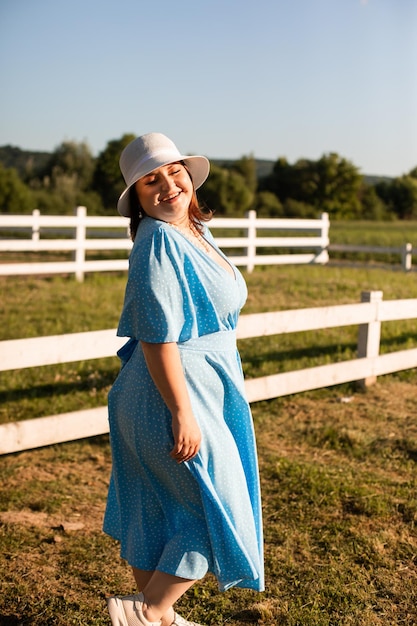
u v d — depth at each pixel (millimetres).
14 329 8773
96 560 3545
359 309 6516
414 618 3039
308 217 64250
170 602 2416
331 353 7980
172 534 2449
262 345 8203
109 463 4945
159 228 2391
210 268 2447
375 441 5281
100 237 25625
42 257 19984
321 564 3488
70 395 6246
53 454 5066
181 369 2338
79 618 3031
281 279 14664
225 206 59500
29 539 3742
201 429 2383
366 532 3814
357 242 26781
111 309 10430
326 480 4461
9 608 3100
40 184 61812
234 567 2391
